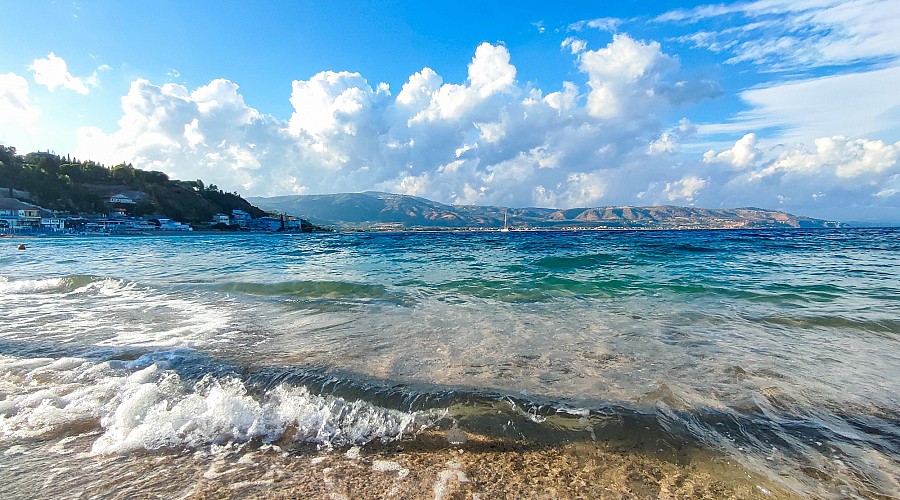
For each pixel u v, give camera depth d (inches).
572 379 186.4
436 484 117.2
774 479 118.3
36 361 213.2
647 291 414.9
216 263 797.2
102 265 778.2
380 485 116.8
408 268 639.8
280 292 422.9
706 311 326.6
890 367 200.8
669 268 585.3
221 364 206.7
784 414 153.9
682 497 111.6
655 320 298.7
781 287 421.4
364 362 208.5
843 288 411.2
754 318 301.9
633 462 127.3
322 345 239.1
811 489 114.0
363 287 435.2
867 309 325.7
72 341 249.9
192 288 448.1
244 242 2081.7
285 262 800.3
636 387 177.3
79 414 157.5
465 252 978.1
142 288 451.5
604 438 139.6
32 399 168.6
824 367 201.5
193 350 230.2
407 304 360.8
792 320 293.7
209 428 147.6
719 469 123.2
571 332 267.0
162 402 165.0
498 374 192.2
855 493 112.0
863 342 243.1
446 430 145.9
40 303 378.3
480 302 369.1
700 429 144.3
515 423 148.9
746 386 178.1
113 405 164.2
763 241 1304.1
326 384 180.7
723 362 208.5
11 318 315.6
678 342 243.8
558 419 151.3
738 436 139.8
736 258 709.9
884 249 913.5
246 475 121.6
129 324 293.9
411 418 153.6
